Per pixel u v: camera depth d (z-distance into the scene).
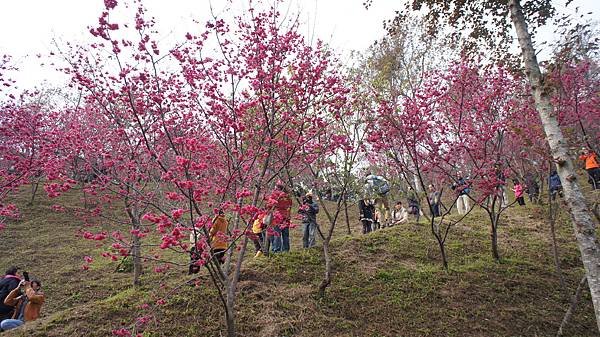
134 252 8.83
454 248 9.23
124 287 9.16
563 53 7.44
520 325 6.32
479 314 6.52
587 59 9.73
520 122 8.34
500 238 10.19
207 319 6.10
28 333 5.81
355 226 15.98
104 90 5.57
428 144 8.13
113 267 10.86
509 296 7.07
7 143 9.37
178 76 6.03
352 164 7.87
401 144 8.23
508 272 7.95
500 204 8.68
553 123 4.79
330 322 6.17
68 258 12.00
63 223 15.37
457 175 8.59
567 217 11.77
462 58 8.73
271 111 6.11
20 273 10.79
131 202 7.95
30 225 15.02
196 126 6.32
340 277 7.52
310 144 7.14
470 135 8.26
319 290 6.85
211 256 4.45
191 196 4.26
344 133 7.95
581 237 4.37
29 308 7.17
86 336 5.74
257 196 5.36
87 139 7.54
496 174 8.10
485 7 7.06
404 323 6.24
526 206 13.41
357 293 6.97
